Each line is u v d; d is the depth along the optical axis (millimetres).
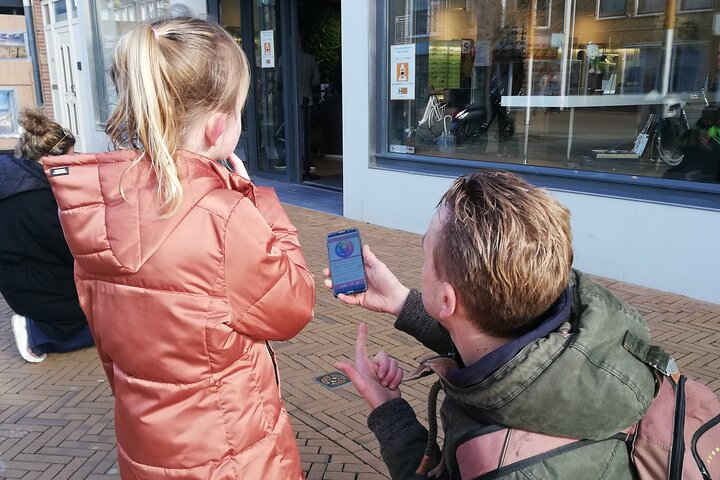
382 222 7094
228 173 1404
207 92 1356
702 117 4770
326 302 4793
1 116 13852
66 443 3023
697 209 4531
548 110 5828
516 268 968
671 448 969
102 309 1364
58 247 3695
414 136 6883
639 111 5191
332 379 3559
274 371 1563
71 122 14336
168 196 1271
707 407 1020
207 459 1385
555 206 1046
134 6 11062
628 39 5223
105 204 1317
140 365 1351
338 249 1595
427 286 1103
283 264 1406
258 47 10062
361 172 7234
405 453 1285
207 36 1380
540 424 948
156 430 1371
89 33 12539
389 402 1377
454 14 6367
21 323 3846
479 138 6414
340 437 2977
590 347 968
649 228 4816
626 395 938
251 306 1366
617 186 5062
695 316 4289
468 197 1050
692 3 4797
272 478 1478
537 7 5828
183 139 1384
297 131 9734
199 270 1298
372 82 6914
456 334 1107
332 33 11688
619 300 1103
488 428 995
